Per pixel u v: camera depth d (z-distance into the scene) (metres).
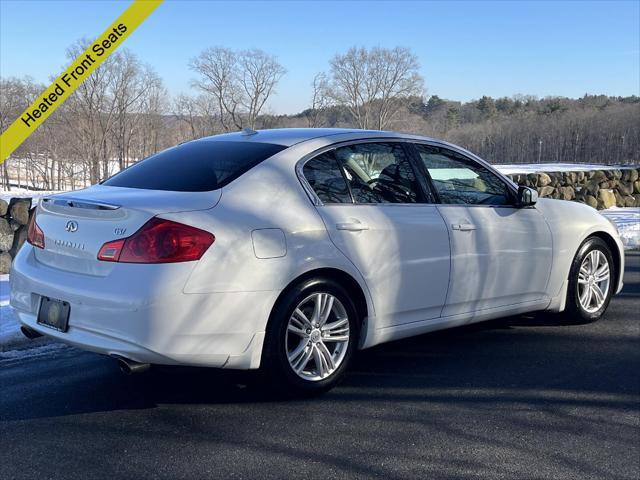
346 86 55.69
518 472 2.95
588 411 3.66
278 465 2.99
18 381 4.09
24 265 3.78
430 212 4.28
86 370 4.30
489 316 4.70
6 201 7.56
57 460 3.03
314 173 3.88
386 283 3.99
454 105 105.94
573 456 3.12
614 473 2.96
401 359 4.56
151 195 3.50
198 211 3.36
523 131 70.31
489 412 3.63
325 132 4.21
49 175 49.28
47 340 4.99
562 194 14.31
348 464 3.01
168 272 3.19
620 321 5.59
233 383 4.05
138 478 2.86
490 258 4.57
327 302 3.77
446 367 4.40
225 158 3.90
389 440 3.26
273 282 3.45
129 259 3.23
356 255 3.83
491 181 4.82
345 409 3.66
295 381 3.66
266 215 3.54
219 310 3.30
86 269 3.41
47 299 3.55
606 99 103.19
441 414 3.60
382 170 4.21
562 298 5.22
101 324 3.26
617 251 5.66
